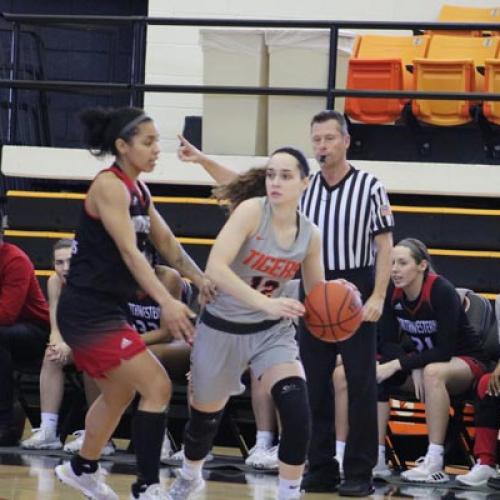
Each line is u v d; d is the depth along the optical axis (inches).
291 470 455.8
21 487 561.0
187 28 1036.5
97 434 469.1
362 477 585.6
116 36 1107.3
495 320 708.0
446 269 820.0
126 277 457.1
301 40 846.5
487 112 845.2
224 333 457.4
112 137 460.1
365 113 868.6
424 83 857.5
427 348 678.5
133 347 451.5
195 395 472.7
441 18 1002.1
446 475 655.8
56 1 1107.9
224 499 552.4
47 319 737.6
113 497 482.0
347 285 481.1
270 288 464.8
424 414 777.6
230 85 864.3
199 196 882.8
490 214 821.2
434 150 876.0
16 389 748.0
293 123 856.9
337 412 661.9
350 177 587.8
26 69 1082.7
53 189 933.8
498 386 637.3
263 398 679.7
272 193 447.5
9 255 720.3
